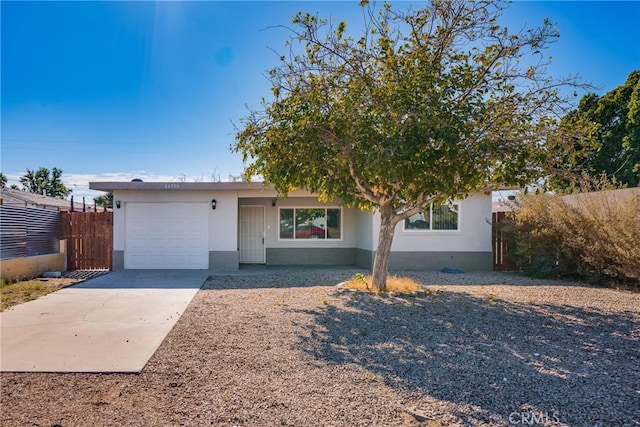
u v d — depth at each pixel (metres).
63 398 3.80
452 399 3.73
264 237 16.41
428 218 14.09
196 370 4.49
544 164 7.55
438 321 6.55
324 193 9.19
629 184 18.97
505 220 13.70
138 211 13.95
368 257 14.52
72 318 6.91
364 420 3.35
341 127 7.19
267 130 8.03
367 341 5.53
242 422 3.33
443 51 7.57
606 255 10.13
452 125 6.53
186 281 11.17
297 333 5.92
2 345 5.39
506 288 9.85
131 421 3.35
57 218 13.58
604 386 3.99
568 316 6.88
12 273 11.16
